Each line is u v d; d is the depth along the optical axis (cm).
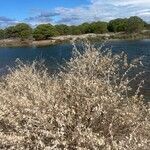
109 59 632
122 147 507
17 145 534
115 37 10150
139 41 8725
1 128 587
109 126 539
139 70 2423
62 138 521
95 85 567
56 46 8462
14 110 568
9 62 3953
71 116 544
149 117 599
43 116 533
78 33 10438
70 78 595
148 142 554
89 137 509
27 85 687
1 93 672
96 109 533
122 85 602
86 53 640
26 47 9394
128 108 577
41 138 529
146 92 1659
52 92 597
